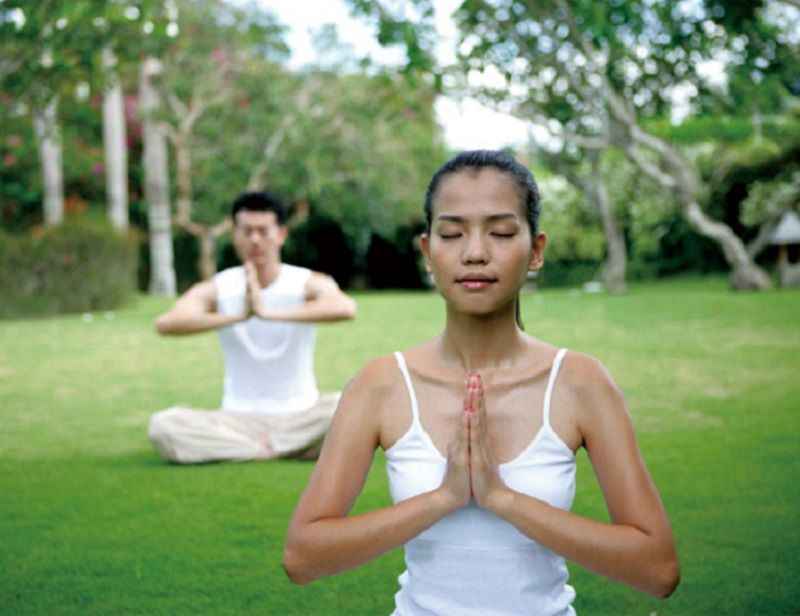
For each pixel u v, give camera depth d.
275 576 3.69
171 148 29.33
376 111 28.17
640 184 26.67
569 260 33.31
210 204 28.72
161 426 5.78
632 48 15.98
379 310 18.75
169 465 5.77
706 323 13.98
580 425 1.90
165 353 12.11
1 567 3.82
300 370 5.93
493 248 1.88
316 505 1.91
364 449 1.94
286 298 5.85
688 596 3.37
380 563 3.86
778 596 3.35
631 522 1.84
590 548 1.78
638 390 8.23
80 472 5.58
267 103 27.92
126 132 30.02
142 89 25.88
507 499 1.77
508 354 1.94
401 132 29.77
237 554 3.96
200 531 4.30
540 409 1.89
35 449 6.34
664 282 30.89
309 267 36.28
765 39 13.38
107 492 5.06
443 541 1.88
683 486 4.88
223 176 28.30
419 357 1.98
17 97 13.70
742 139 26.45
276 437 5.83
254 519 4.49
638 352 10.85
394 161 29.62
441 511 1.78
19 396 8.77
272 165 28.30
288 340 5.80
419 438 1.90
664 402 7.60
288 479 5.30
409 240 34.88
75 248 19.97
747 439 6.08
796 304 16.67
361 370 2.00
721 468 5.27
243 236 5.73
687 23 13.70
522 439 1.88
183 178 27.77
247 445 5.80
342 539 1.83
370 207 30.86
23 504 4.82
